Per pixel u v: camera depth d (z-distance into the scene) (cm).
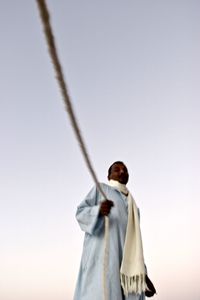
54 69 177
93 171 393
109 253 571
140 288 560
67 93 199
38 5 141
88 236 605
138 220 612
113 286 552
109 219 594
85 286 564
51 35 153
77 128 261
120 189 646
